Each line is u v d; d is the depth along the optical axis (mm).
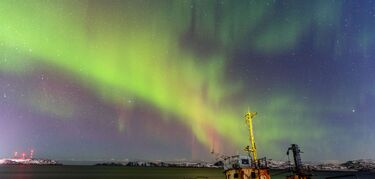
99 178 193875
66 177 196625
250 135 50156
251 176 46938
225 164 51938
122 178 196750
